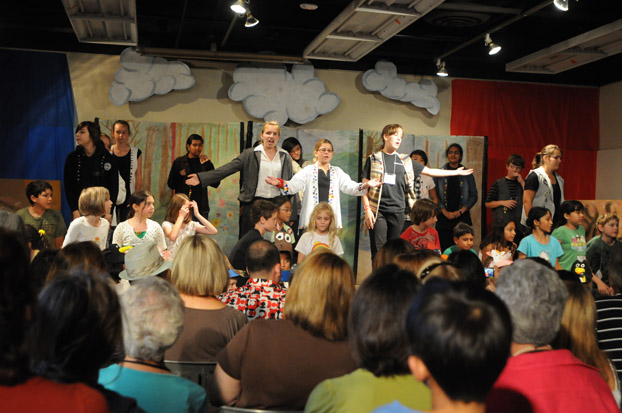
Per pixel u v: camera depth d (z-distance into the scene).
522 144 9.09
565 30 7.85
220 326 2.45
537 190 7.00
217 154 7.89
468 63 8.91
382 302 1.51
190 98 8.12
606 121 9.30
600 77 9.33
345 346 1.94
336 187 6.37
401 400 1.51
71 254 2.50
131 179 7.09
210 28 7.83
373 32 6.97
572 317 2.10
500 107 9.04
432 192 8.16
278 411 1.94
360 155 8.24
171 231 5.43
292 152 7.76
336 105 8.43
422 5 6.04
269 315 2.77
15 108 7.45
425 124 8.87
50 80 7.59
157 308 1.73
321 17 7.61
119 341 1.35
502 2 6.99
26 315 1.11
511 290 1.65
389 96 8.65
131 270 3.36
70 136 7.64
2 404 1.10
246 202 6.32
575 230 5.70
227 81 8.23
